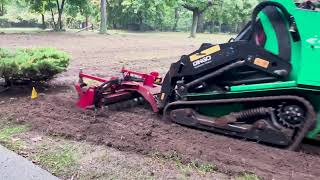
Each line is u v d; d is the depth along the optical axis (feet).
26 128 7.13
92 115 7.91
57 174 5.44
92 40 30.48
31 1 46.50
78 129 7.04
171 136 6.81
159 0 48.34
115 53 20.67
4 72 9.17
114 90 8.29
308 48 6.11
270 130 6.41
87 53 20.08
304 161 5.98
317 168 5.77
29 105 8.55
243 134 6.66
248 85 6.56
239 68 6.66
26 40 27.20
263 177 5.39
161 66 16.03
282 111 6.33
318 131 6.25
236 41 6.70
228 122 6.74
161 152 6.09
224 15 57.36
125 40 32.32
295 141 6.34
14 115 7.80
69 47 23.22
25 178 5.33
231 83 6.74
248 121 6.70
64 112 8.05
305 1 6.45
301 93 6.27
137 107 8.46
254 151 6.27
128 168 5.61
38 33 36.32
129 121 7.57
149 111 8.21
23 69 9.20
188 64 7.03
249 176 5.42
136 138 6.66
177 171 5.54
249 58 6.53
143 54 20.83
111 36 37.19
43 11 47.98
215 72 6.75
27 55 9.61
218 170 5.59
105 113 7.99
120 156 5.98
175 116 7.29
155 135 6.84
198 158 5.94
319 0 6.46
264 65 6.46
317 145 6.75
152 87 8.20
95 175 5.41
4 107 8.40
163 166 5.68
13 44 23.67
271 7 6.58
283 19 6.45
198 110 7.14
